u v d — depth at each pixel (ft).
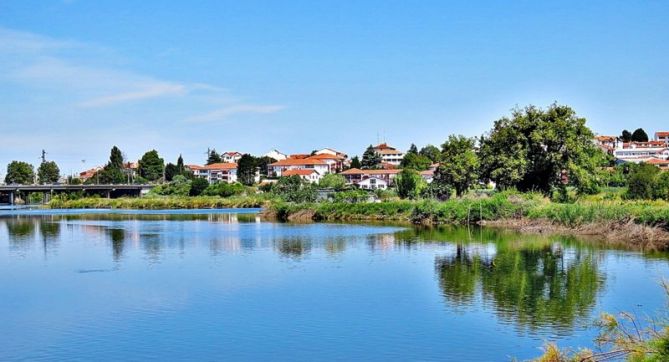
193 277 135.95
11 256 173.99
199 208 472.44
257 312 103.60
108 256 171.83
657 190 245.65
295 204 332.80
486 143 313.53
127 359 81.35
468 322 94.89
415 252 169.37
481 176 322.14
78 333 93.15
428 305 105.91
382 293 116.06
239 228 261.44
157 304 110.63
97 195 615.98
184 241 208.13
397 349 83.20
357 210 302.86
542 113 290.56
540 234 208.13
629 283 120.67
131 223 303.27
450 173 374.02
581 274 130.93
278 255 168.55
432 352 81.66
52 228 273.33
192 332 92.58
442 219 264.31
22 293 121.49
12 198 626.64
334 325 94.99
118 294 119.34
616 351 63.82
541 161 285.23
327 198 379.96
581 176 276.21
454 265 146.00
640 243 180.86
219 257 166.71
